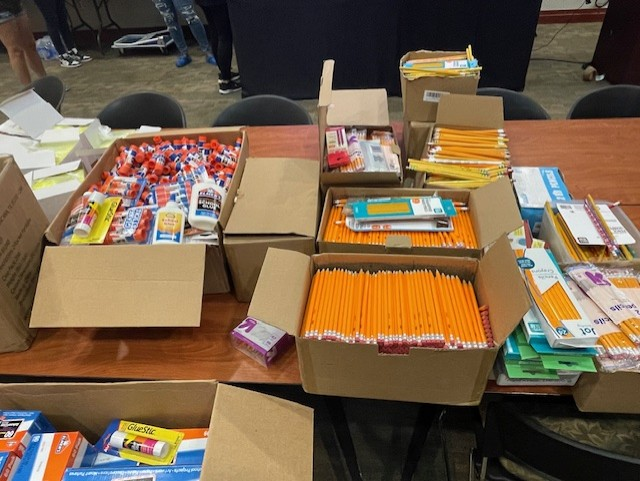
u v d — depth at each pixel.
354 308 1.00
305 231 1.15
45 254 1.10
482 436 1.12
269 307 0.94
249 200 1.25
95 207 1.20
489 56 3.37
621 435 1.06
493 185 1.19
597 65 3.76
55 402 1.03
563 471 0.91
